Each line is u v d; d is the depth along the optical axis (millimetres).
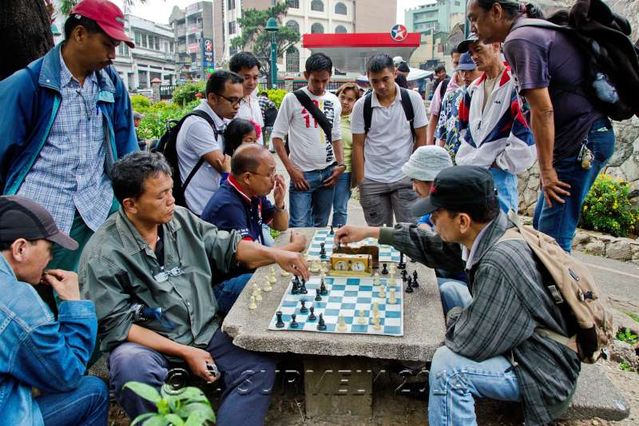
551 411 2250
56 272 2270
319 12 53219
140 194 2555
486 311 2229
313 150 4852
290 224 5016
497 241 2312
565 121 3119
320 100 4859
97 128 3244
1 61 3768
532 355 2250
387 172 4801
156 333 2615
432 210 2496
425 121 4812
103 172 3346
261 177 3342
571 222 3268
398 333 2535
